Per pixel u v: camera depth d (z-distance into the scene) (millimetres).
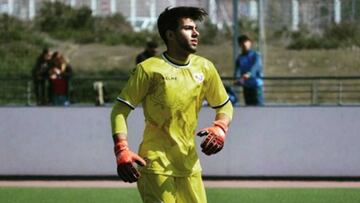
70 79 31703
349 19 40062
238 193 25047
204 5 42250
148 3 39812
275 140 28375
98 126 28797
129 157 12711
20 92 33781
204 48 43094
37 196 24703
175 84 12984
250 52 30391
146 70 12961
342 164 28359
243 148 28375
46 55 32344
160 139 13125
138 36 40688
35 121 29000
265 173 28406
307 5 40594
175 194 13141
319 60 41062
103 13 40656
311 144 28359
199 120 28156
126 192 25453
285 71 40250
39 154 29000
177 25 12953
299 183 27484
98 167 28859
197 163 13344
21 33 38719
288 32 41250
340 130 28344
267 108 28297
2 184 27453
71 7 40406
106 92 33250
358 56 40531
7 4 38844
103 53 40875
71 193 25266
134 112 28297
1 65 37625
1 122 29031
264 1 40875
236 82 30375
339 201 23547
